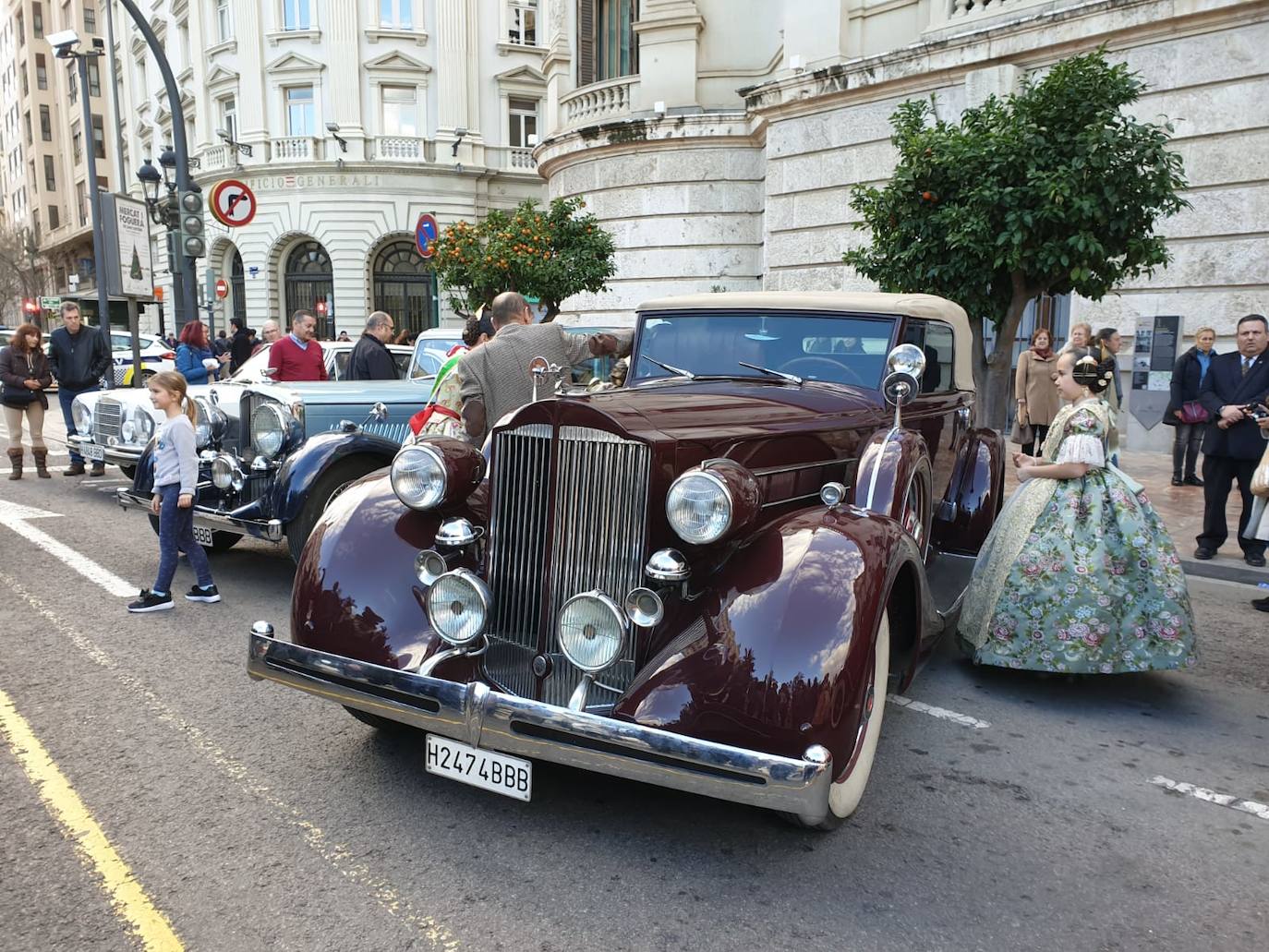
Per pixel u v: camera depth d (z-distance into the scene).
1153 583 3.90
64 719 3.60
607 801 3.05
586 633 2.55
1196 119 9.86
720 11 15.50
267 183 28.69
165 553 5.07
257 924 2.35
